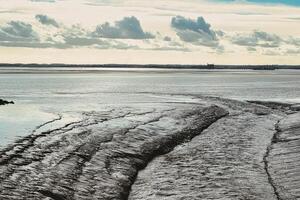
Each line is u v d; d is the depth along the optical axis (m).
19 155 27.11
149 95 95.62
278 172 27.61
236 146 36.16
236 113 58.59
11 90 121.06
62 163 26.38
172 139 37.75
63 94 101.75
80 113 53.19
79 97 89.50
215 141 38.31
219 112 57.75
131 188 24.67
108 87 144.38
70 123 42.56
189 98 84.38
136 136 37.00
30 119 46.34
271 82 194.12
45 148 29.72
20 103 71.56
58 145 31.00
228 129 45.00
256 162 30.56
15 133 35.62
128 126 41.50
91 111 55.78
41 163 25.91
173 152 33.91
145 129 40.53
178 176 26.97
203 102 72.69
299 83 180.62
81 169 26.00
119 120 46.00
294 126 45.00
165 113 53.41
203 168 28.86
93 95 96.94
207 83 182.62
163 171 28.23
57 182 22.98
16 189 21.02
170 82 196.50
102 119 46.66
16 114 51.88
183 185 25.06
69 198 21.38
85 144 31.91
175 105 65.06
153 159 31.59
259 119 53.47
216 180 26.00
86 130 38.09
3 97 89.06
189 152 33.81
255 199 22.53
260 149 35.12
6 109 58.72
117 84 172.50
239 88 135.12
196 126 45.22
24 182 22.17
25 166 24.88
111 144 33.03
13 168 24.16
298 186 24.52
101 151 30.67
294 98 86.62
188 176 26.92
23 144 30.56
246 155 32.78
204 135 41.38
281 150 33.84
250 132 43.38
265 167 29.14
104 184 24.20
